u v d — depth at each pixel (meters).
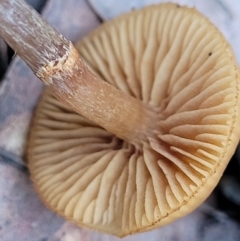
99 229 0.07
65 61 0.06
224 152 0.06
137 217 0.07
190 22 0.07
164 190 0.07
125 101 0.07
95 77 0.07
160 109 0.07
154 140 0.07
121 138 0.07
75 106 0.07
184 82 0.07
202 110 0.07
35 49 0.06
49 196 0.07
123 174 0.07
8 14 0.05
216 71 0.07
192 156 0.06
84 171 0.07
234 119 0.06
